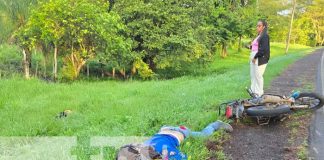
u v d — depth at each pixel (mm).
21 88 13727
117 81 20141
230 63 34906
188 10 24500
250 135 6918
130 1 23156
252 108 7449
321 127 7152
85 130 7852
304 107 7648
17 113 9734
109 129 7820
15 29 20594
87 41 20234
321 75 15188
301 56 31875
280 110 7258
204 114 8094
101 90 13734
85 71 24375
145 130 7316
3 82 14695
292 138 6680
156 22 23703
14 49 23062
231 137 6816
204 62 26375
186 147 5895
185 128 6352
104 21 19766
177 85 14812
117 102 10812
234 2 38500
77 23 19344
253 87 8977
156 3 23297
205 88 12234
